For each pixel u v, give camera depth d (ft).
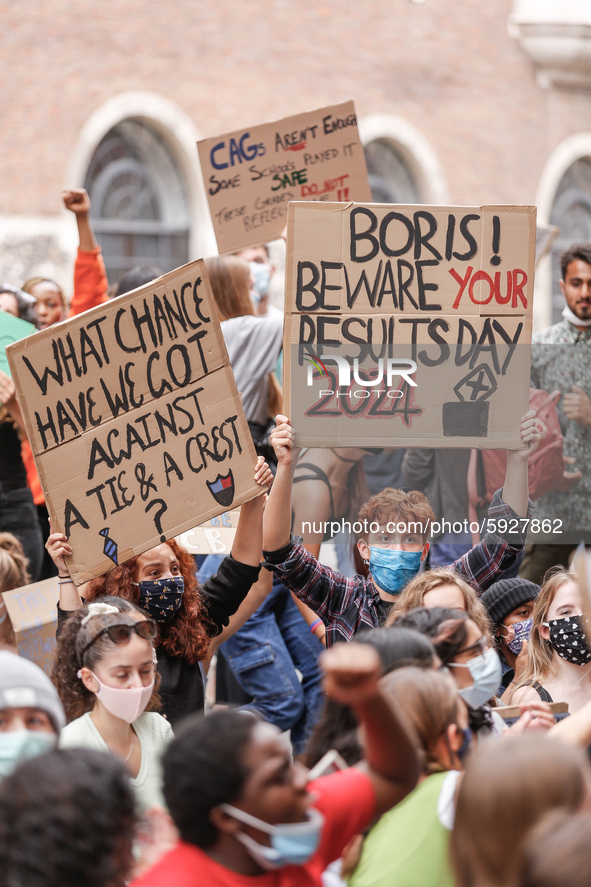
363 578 33.42
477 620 28.78
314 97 149.79
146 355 30.53
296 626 43.68
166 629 30.42
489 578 33.78
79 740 24.94
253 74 145.48
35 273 132.36
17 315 53.21
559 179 169.37
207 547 35.83
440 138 158.51
